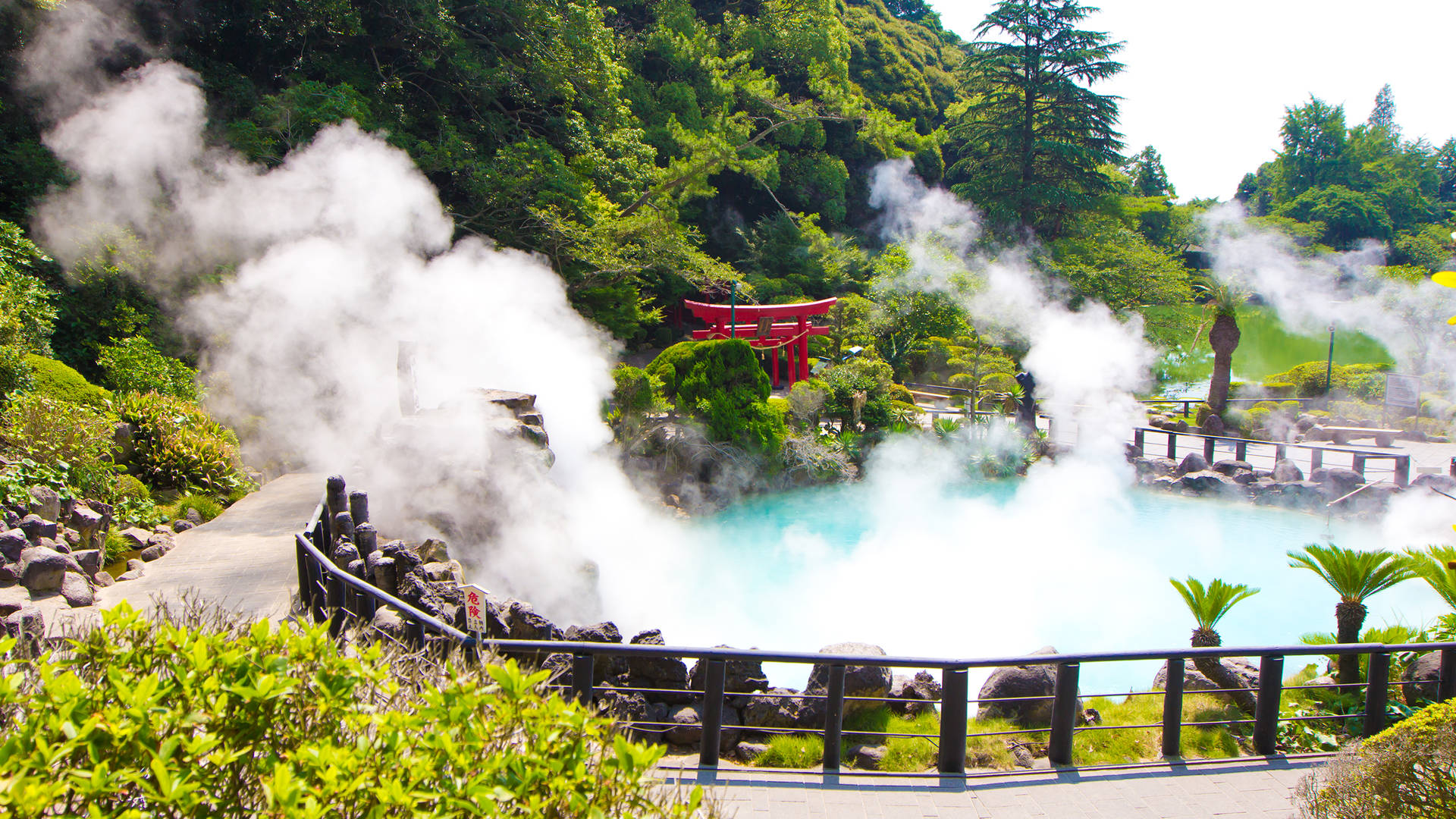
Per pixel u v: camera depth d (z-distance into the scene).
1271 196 80.56
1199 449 23.72
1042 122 46.00
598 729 2.45
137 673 2.52
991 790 5.08
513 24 24.78
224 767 2.29
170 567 8.63
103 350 14.44
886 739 5.82
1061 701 5.44
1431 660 7.57
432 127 24.56
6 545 7.34
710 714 5.17
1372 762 3.98
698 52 37.34
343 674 2.53
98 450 10.13
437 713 2.40
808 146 45.47
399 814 2.11
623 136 28.44
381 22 23.50
